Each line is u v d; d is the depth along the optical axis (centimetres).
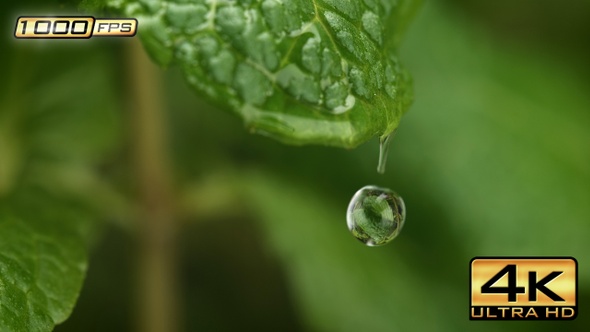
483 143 21
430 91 21
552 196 21
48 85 19
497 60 22
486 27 23
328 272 19
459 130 21
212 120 21
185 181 20
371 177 21
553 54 23
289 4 15
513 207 21
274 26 15
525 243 20
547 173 21
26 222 17
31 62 19
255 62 15
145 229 19
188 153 21
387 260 20
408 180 21
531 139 21
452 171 21
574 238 20
